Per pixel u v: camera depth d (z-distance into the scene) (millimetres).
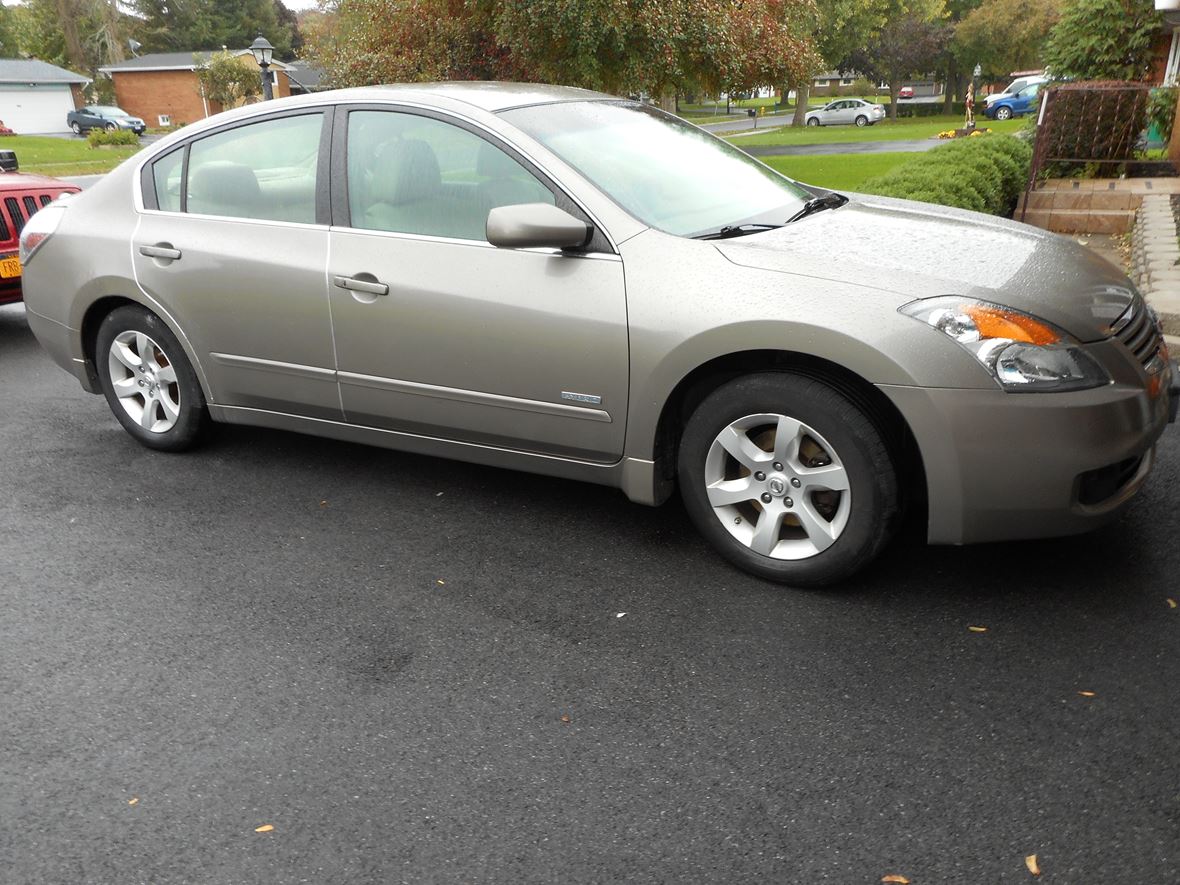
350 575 3406
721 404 3109
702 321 3002
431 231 3545
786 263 3023
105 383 4645
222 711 2646
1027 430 2734
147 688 2766
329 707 2652
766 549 3189
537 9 14828
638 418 3219
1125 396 2809
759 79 18328
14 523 3910
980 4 68500
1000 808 2178
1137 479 2990
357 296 3648
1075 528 2869
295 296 3801
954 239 3320
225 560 3543
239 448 4695
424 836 2162
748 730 2490
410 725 2564
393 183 3629
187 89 62906
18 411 5426
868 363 2789
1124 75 14180
